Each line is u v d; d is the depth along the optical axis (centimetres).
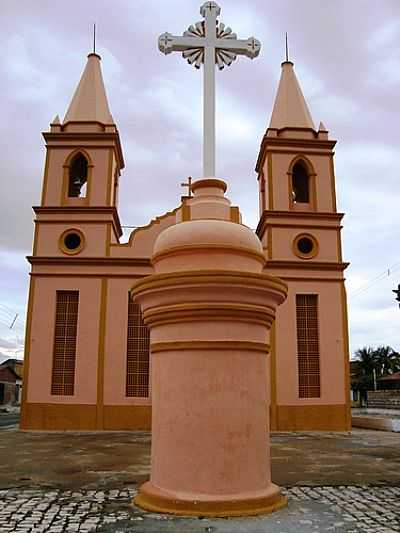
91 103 2219
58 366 1975
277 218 2109
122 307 2020
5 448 1352
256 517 508
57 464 1049
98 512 605
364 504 653
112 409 1931
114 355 1977
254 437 522
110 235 2083
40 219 2095
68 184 2147
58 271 2039
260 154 2273
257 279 515
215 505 498
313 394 1978
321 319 2030
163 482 525
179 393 517
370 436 1739
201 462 504
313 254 2089
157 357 547
